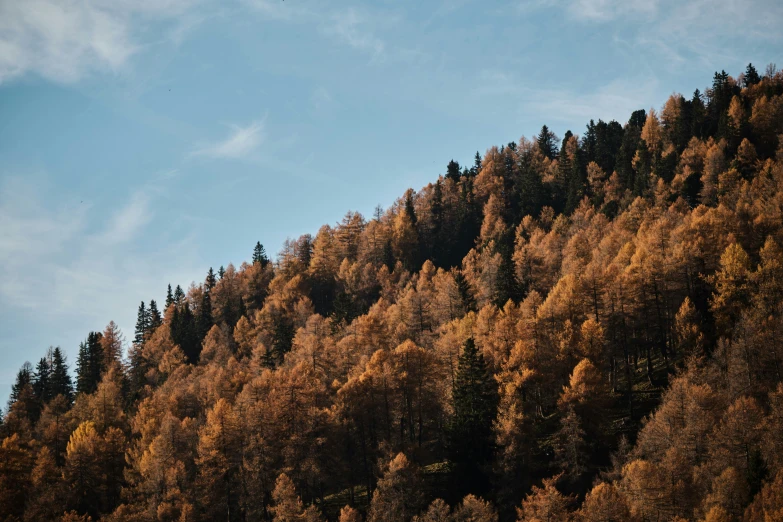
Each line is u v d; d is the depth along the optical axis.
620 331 83.62
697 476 52.56
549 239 123.12
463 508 59.09
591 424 66.75
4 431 95.19
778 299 70.81
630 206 126.00
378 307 124.88
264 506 71.94
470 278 127.94
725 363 66.56
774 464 51.03
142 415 93.69
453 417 72.69
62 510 73.12
